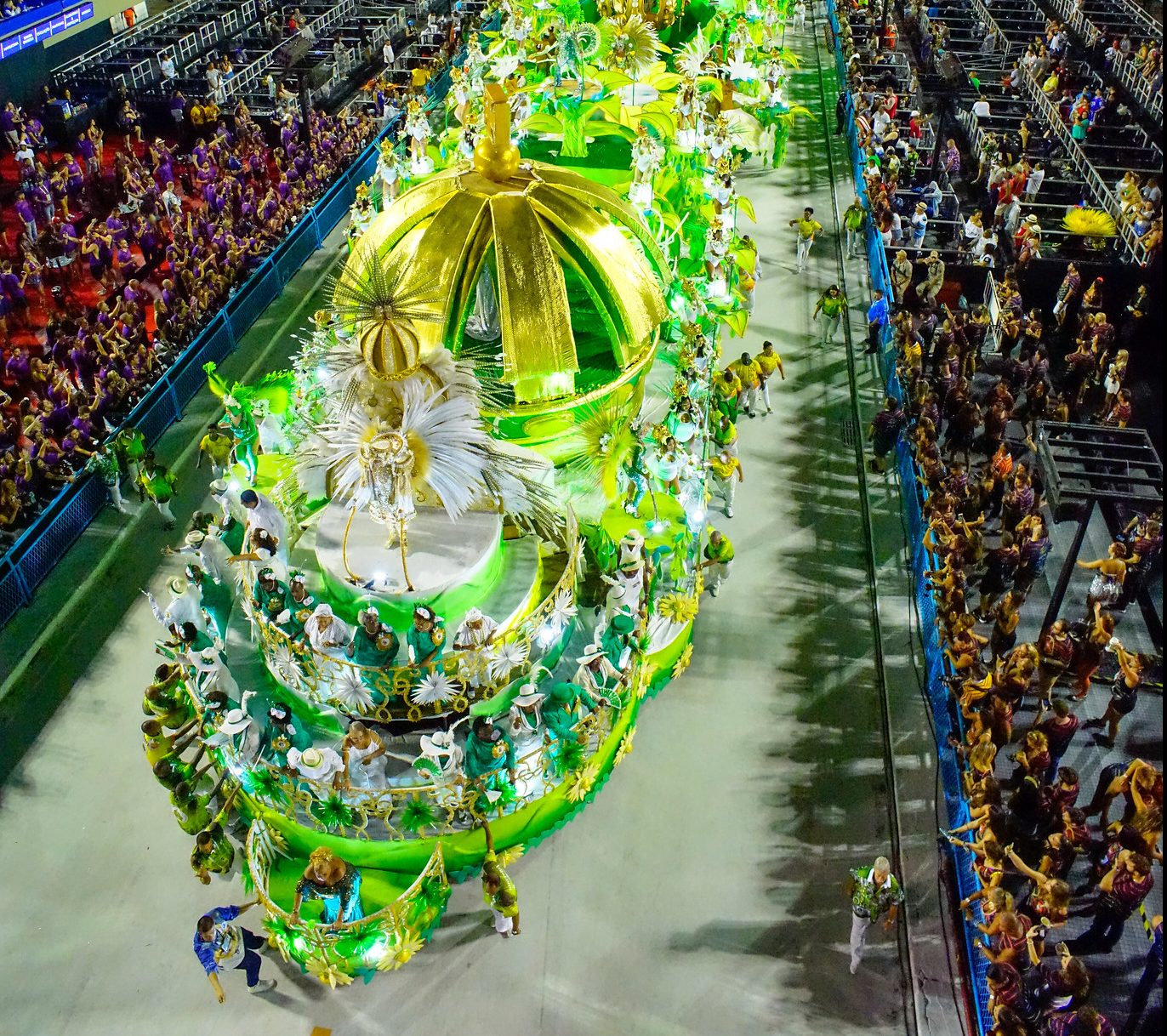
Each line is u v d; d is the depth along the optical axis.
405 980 16.59
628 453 21.61
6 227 40.97
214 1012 16.27
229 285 34.09
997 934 15.48
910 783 19.34
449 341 19.34
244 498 17.38
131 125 47.81
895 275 33.62
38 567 23.80
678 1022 15.99
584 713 17.41
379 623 16.03
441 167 29.39
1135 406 29.77
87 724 20.94
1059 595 20.67
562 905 17.55
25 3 46.28
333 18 58.97
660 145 27.67
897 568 24.02
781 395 30.11
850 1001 16.28
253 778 16.75
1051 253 36.31
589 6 32.78
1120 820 18.45
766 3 43.09
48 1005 16.36
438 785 16.02
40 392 29.00
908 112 45.97
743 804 19.16
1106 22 56.91
